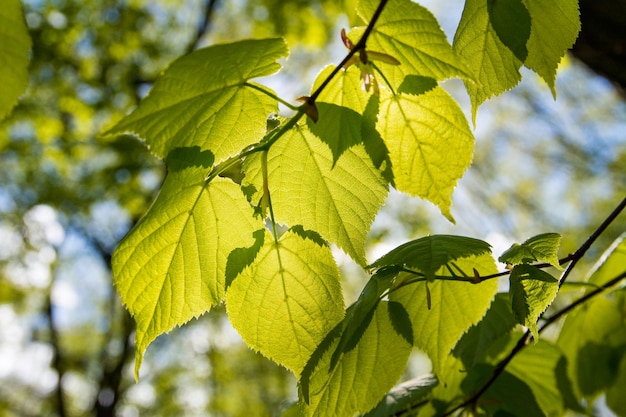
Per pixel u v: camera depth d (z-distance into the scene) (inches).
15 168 154.3
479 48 19.0
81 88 133.1
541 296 18.1
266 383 223.8
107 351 187.3
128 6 135.3
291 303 18.7
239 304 18.7
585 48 33.3
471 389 24.4
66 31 125.6
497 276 19.0
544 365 26.0
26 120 131.0
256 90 17.7
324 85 17.7
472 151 18.6
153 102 17.1
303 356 18.8
